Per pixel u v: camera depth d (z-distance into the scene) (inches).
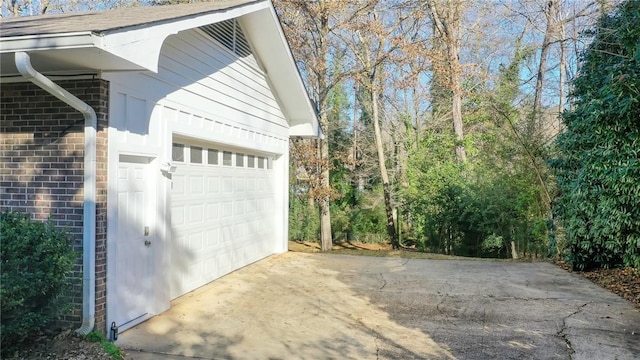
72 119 173.0
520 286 295.3
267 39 333.7
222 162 312.0
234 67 310.2
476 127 628.7
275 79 380.8
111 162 181.8
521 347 182.7
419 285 295.9
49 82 152.7
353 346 183.5
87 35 141.3
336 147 761.6
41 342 164.1
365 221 707.4
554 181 424.8
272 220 416.2
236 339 189.8
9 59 155.6
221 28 289.6
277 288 281.4
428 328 207.2
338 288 284.7
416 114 772.0
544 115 472.1
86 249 171.2
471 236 525.3
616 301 256.4
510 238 483.8
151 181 216.1
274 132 394.0
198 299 251.6
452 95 638.5
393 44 514.0
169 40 227.8
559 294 273.0
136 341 184.1
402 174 678.5
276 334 197.2
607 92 280.8
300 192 602.5
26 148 177.8
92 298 171.9
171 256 247.3
